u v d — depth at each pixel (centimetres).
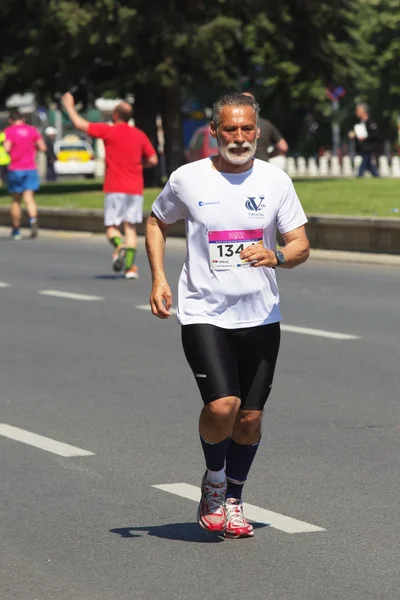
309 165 10175
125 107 3444
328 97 9388
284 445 1605
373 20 11612
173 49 7088
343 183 6378
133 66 7269
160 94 7600
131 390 1972
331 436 1652
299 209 1221
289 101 8469
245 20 7512
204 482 1236
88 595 1069
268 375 1227
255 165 1217
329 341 2408
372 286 3281
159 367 2161
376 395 1908
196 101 11750
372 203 4872
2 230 5509
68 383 2031
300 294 3128
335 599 1053
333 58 7888
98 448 1605
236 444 1237
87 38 6925
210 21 7169
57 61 7325
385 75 11869
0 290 3253
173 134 7569
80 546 1209
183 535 1242
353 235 4062
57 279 3488
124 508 1338
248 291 1212
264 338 1222
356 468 1490
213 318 1213
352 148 11506
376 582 1095
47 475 1477
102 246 4584
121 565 1151
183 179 1215
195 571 1131
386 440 1627
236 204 1207
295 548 1195
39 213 5484
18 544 1217
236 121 1184
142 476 1467
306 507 1332
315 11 7594
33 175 4994
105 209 3466
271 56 7694
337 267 3734
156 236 1236
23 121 5000
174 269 3756
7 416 1798
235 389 1202
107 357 2261
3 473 1488
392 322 2648
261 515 1305
